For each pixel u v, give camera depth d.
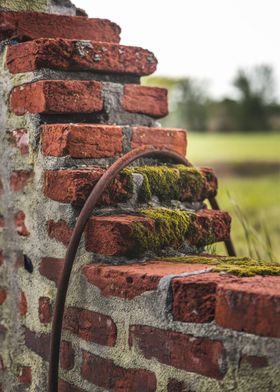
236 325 1.13
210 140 19.67
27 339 1.77
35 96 1.69
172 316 1.26
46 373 1.68
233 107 20.94
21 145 1.77
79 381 1.54
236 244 2.70
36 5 1.93
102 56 1.79
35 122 1.70
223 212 1.81
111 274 1.42
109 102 1.80
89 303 1.50
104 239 1.50
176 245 1.65
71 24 1.92
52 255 1.65
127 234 1.49
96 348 1.47
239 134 20.86
